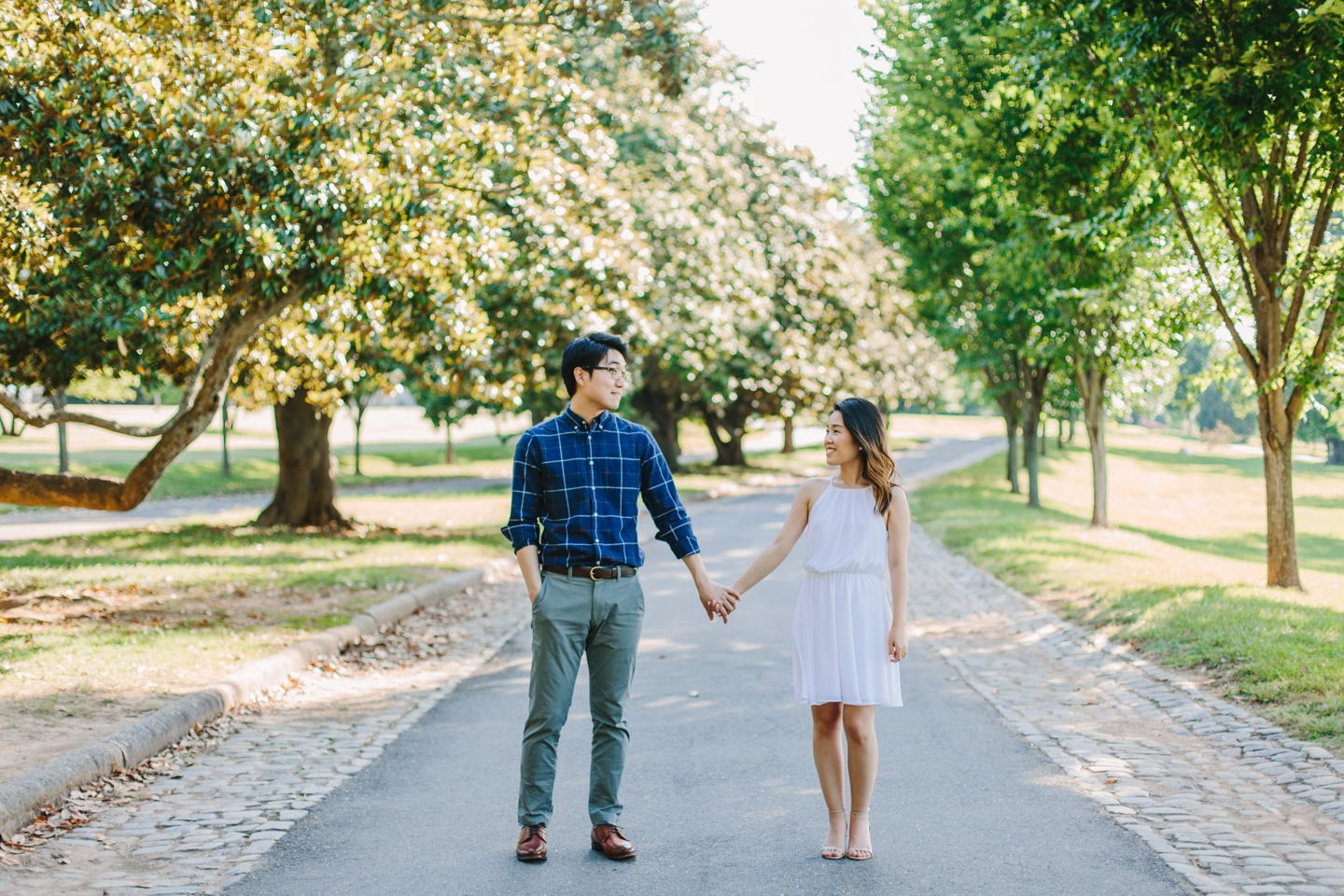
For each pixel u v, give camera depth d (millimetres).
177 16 9375
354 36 10070
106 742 5750
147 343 11867
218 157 8633
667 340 22578
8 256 9695
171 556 15547
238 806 5242
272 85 9891
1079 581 12555
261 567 14156
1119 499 40562
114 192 8539
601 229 16875
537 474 4656
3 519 25000
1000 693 7762
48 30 8664
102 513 26859
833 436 4617
